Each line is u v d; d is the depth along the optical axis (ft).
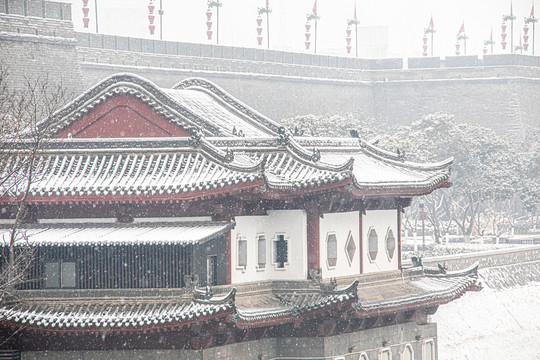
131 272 342.85
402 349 416.87
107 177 355.36
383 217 424.87
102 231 354.54
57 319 332.39
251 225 371.15
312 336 370.73
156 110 374.43
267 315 348.79
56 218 363.76
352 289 356.79
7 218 367.66
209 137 366.63
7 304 340.18
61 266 349.00
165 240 336.29
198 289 341.82
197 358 335.88
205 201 352.69
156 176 351.46
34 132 370.32
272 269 379.14
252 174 335.26
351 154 422.41
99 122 380.37
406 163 429.79
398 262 432.25
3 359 345.51
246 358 358.64
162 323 326.24
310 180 357.82
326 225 382.42
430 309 439.63
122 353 342.23
